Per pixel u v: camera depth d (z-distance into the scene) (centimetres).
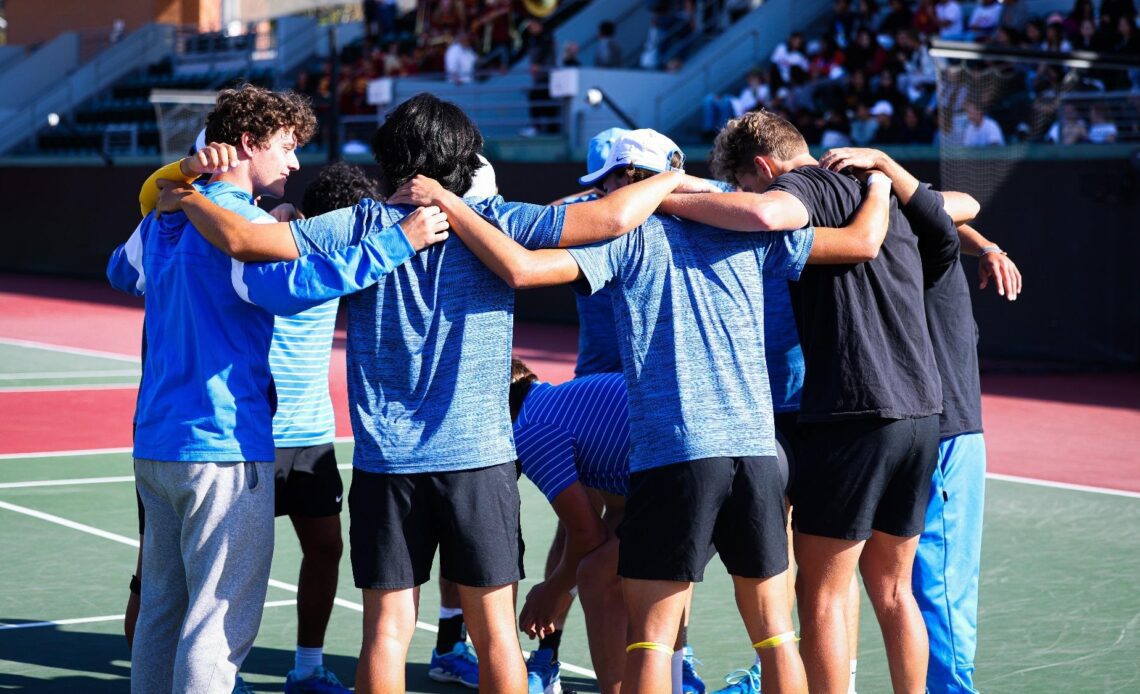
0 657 556
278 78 3183
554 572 467
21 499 877
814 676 427
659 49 2531
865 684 535
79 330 2058
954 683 469
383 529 392
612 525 503
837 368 420
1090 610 640
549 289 2288
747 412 401
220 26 3747
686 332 398
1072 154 1705
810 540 429
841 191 426
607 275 400
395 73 2730
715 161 465
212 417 396
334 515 519
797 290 435
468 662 541
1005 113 1777
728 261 405
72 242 3072
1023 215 1747
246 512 401
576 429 454
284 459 506
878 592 446
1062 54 1448
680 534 393
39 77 3672
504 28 2697
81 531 789
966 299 481
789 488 455
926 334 438
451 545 396
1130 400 1429
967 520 474
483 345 396
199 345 398
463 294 394
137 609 507
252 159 417
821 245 410
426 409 392
